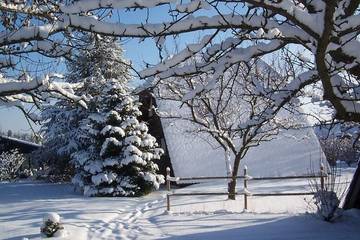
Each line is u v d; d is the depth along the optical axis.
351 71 5.41
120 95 20.53
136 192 19.42
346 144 29.30
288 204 15.27
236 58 5.68
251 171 23.27
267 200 16.19
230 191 16.62
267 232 10.14
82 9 4.52
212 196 17.70
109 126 19.70
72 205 16.06
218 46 5.73
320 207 11.10
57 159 27.72
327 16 3.93
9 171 36.66
